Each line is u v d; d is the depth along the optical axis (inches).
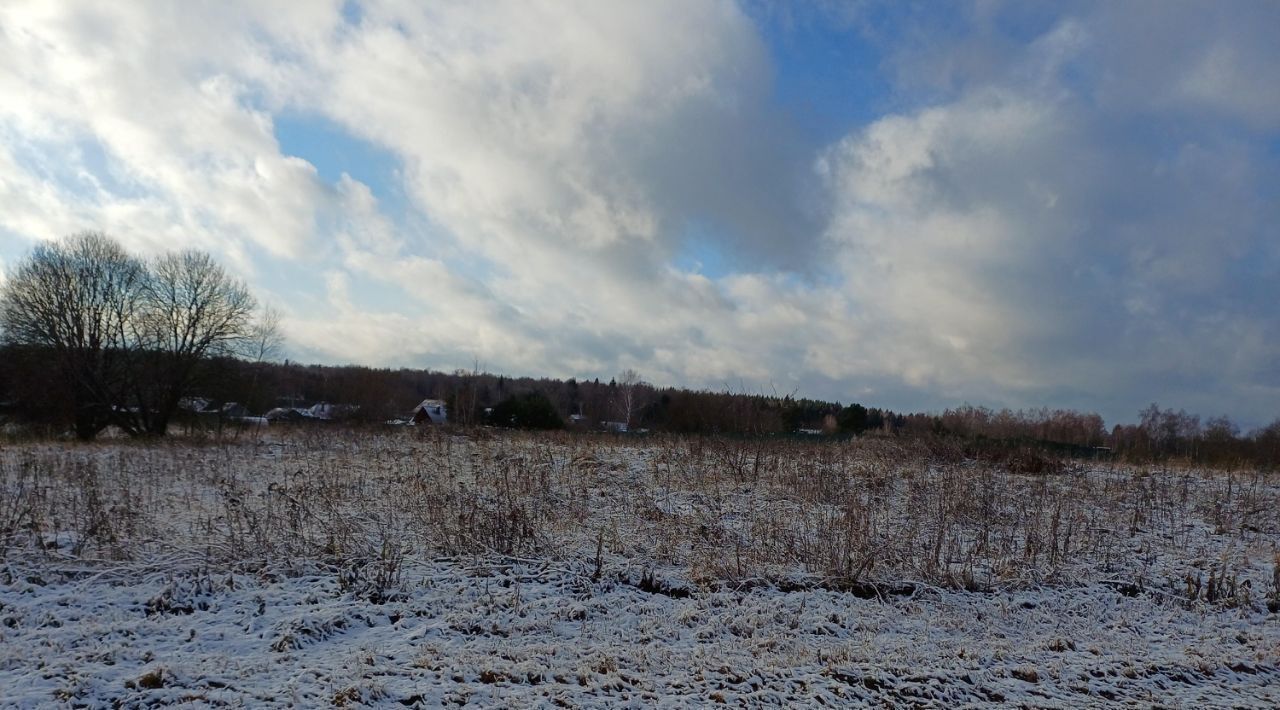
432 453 754.8
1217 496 593.3
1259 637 325.1
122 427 1186.0
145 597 299.0
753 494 546.6
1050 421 1993.1
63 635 255.0
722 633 298.8
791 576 367.9
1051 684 258.8
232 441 890.1
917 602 352.2
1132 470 743.7
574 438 898.1
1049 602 362.6
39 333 1128.8
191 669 226.4
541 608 309.4
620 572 357.4
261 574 328.2
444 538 388.8
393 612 296.5
